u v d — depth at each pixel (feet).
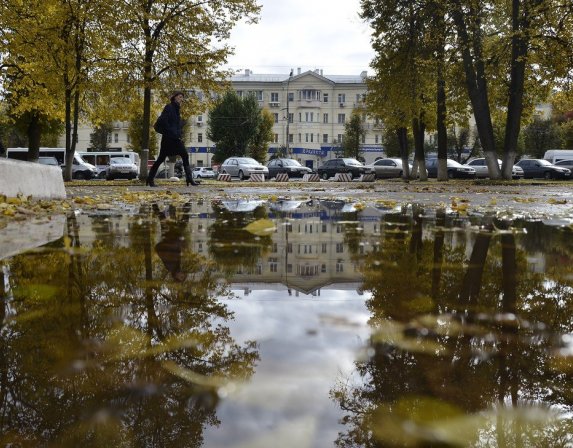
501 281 6.29
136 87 63.93
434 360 3.35
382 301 5.11
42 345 3.63
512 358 3.43
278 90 256.93
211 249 8.94
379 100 85.15
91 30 62.80
